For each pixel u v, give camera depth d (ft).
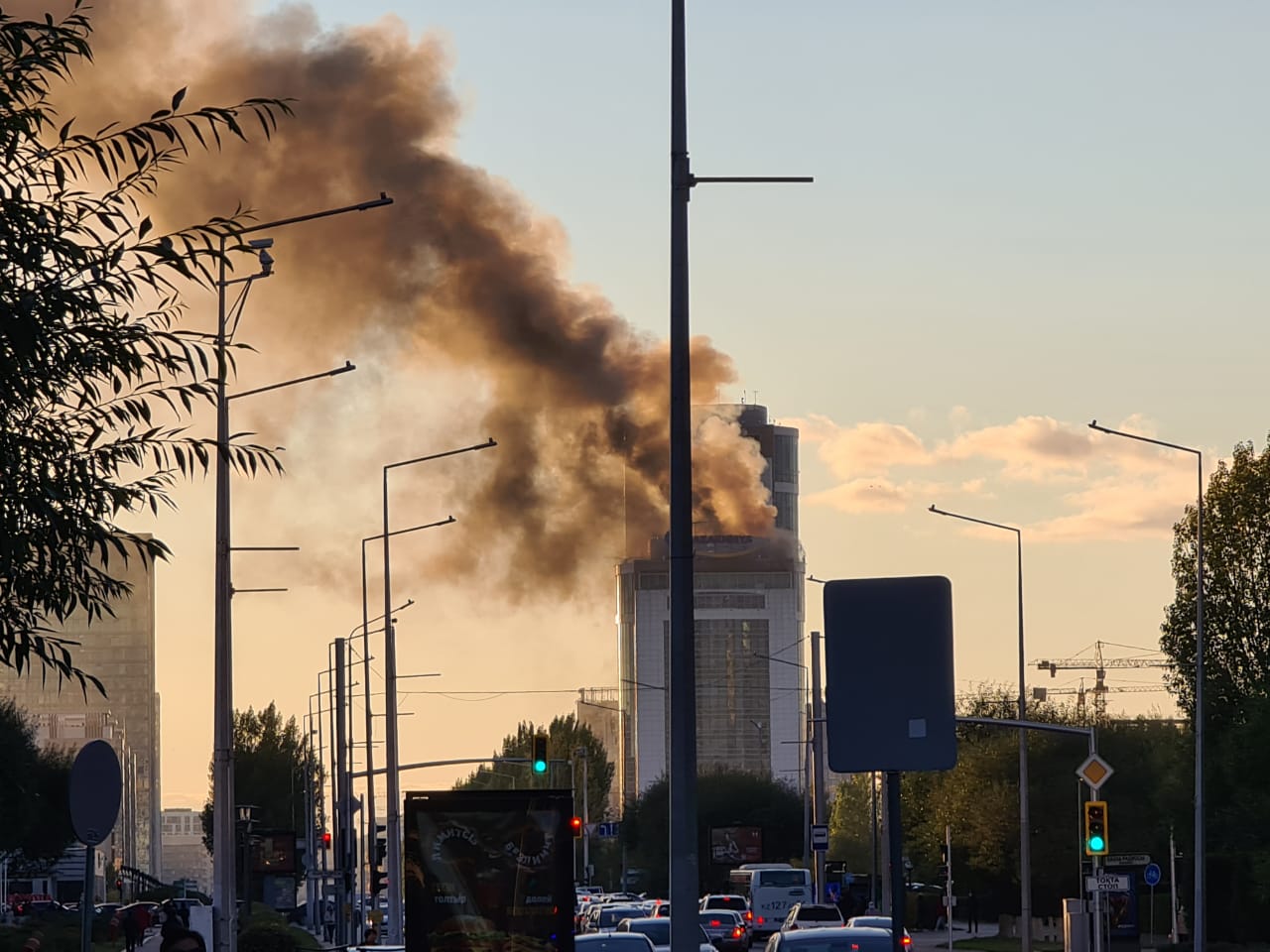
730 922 339.16
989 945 364.17
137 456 56.80
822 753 379.55
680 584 77.00
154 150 56.85
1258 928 295.69
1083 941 240.32
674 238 78.23
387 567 276.62
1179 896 375.25
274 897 346.33
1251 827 264.72
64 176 55.98
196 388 57.67
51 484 53.72
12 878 583.99
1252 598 289.53
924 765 53.21
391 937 261.24
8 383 53.21
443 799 98.94
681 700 76.48
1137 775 397.19
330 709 367.86
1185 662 293.02
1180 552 298.15
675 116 78.84
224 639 160.45
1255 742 257.75
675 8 79.36
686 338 77.82
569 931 98.58
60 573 55.16
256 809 255.29
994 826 395.96
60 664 56.34
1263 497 289.94
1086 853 256.11
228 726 158.10
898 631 53.62
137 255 55.72
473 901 98.58
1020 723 231.50
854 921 256.11
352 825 305.94
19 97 55.62
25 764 426.92
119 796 76.89
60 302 53.93
